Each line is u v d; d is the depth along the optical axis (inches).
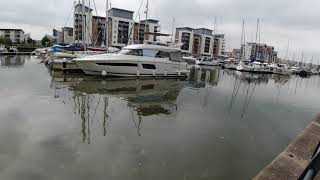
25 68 955.3
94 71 778.2
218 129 357.7
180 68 890.1
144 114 410.3
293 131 379.2
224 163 249.4
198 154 265.9
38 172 214.1
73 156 245.6
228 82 1021.2
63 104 443.8
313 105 641.0
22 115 365.7
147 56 816.3
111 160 241.1
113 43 3378.4
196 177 219.6
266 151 287.7
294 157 222.1
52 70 868.0
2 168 217.9
